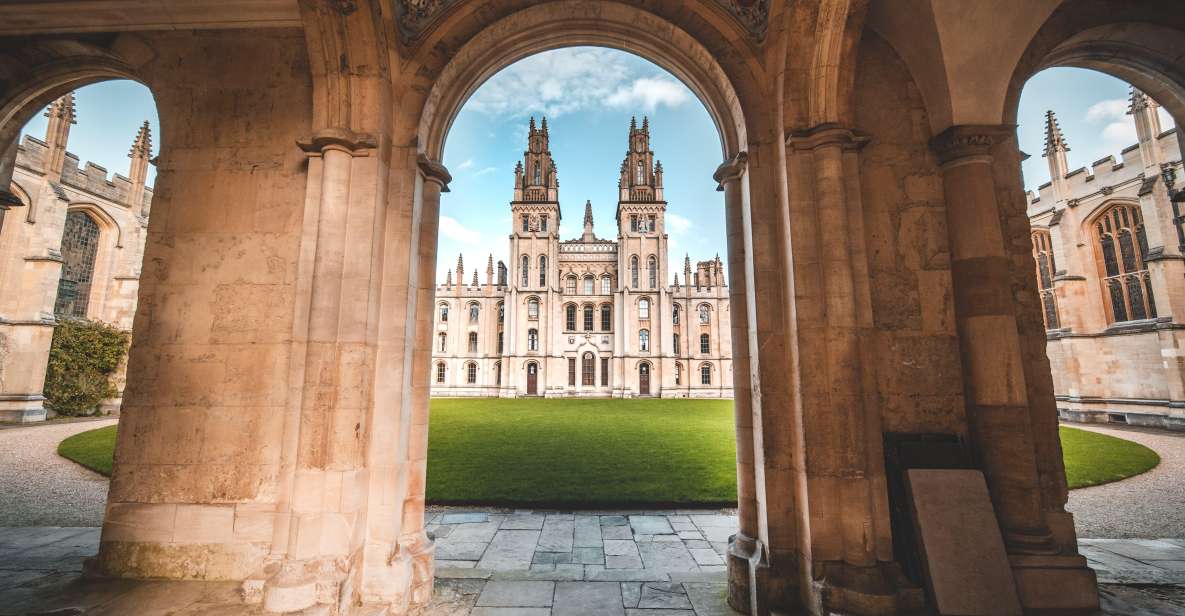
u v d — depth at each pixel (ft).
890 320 15.94
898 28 16.71
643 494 28.27
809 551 13.32
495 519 24.45
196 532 15.16
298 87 17.29
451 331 182.29
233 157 17.03
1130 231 73.87
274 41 17.58
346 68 15.06
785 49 15.19
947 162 16.26
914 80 17.13
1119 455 42.06
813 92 15.02
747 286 16.53
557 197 182.50
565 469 35.14
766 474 14.51
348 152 14.80
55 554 17.83
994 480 14.39
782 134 15.30
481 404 108.37
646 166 180.24
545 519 24.44
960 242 15.76
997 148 16.62
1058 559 13.69
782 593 13.74
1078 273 78.79
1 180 20.97
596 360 173.58
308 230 14.84
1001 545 12.95
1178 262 65.87
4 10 16.76
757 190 15.94
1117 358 73.41
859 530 12.98
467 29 16.99
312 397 13.41
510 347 169.99
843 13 14.40
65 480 32.55
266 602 12.26
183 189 16.88
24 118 21.06
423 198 17.39
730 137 17.67
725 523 23.72
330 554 12.93
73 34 17.92
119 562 15.07
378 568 13.75
